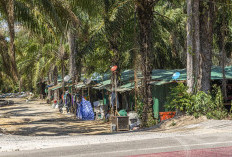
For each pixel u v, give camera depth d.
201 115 11.16
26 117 23.33
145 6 14.02
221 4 14.89
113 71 17.27
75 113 22.53
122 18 15.04
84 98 22.80
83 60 18.55
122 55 20.86
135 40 14.96
